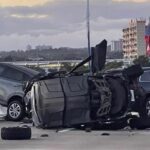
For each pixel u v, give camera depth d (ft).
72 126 51.72
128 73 52.37
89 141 42.63
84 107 51.03
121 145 39.93
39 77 52.42
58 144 40.68
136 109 53.57
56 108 51.13
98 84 51.29
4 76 67.67
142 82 70.33
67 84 51.24
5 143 41.19
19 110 66.23
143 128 52.70
